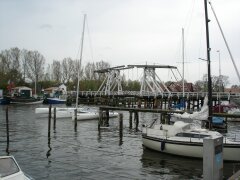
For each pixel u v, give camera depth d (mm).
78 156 22828
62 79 135000
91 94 84375
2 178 11695
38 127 38438
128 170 19391
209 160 11867
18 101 85875
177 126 23391
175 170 19500
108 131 35906
